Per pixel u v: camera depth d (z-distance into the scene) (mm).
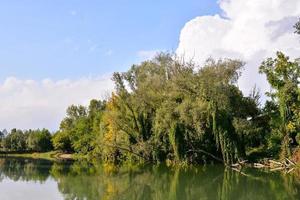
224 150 65750
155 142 78125
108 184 51469
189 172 62719
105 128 95062
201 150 70438
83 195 42844
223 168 66125
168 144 76000
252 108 73750
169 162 77062
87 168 78250
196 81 72125
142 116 83250
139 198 40750
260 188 44438
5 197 41781
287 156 61000
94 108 154250
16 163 101625
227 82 72188
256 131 69500
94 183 52719
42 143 184250
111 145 86875
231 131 65625
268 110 72750
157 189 46625
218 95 69688
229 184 48375
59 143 159500
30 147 186625
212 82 70500
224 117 66000
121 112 85625
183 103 70062
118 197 41406
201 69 73375
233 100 71688
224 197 40250
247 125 67938
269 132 70875
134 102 83375
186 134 70062
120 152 91125
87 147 127000
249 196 40188
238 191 43281
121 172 66500
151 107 82562
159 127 75250
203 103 69000
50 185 51250
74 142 143500
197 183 50781
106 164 88812
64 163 99375
